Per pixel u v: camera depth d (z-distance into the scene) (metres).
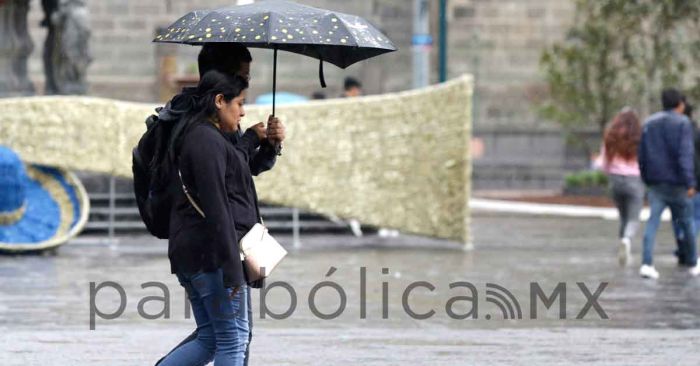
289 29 16.23
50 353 23.08
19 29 50.19
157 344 24.20
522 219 58.03
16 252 40.19
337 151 43.94
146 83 80.62
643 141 36.16
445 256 41.38
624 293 32.56
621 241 39.16
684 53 68.06
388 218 44.00
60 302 29.72
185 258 16.14
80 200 41.84
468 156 43.34
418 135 43.84
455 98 43.38
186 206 16.23
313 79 81.12
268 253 16.36
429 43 63.56
